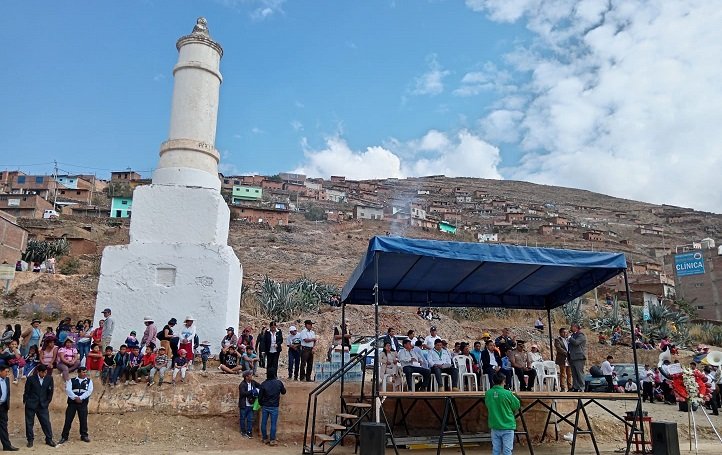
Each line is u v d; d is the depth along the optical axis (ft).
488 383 44.21
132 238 57.93
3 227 116.37
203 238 59.06
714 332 130.72
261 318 95.40
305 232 233.35
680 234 383.86
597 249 285.84
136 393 43.57
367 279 46.75
